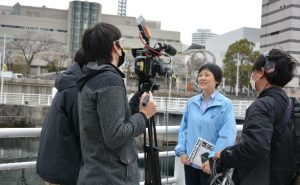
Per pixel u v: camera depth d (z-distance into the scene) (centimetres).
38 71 6475
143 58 241
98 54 222
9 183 329
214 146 330
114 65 221
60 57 5684
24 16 7538
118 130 202
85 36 226
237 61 5106
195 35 15338
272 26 6569
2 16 7425
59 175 232
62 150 234
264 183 231
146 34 245
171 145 437
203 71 348
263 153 218
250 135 221
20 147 611
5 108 2539
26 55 5606
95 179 210
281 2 6306
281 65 237
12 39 6756
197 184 346
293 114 235
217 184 251
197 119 343
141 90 246
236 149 226
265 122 222
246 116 233
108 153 211
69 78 240
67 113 236
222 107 336
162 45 250
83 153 218
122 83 212
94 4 7725
